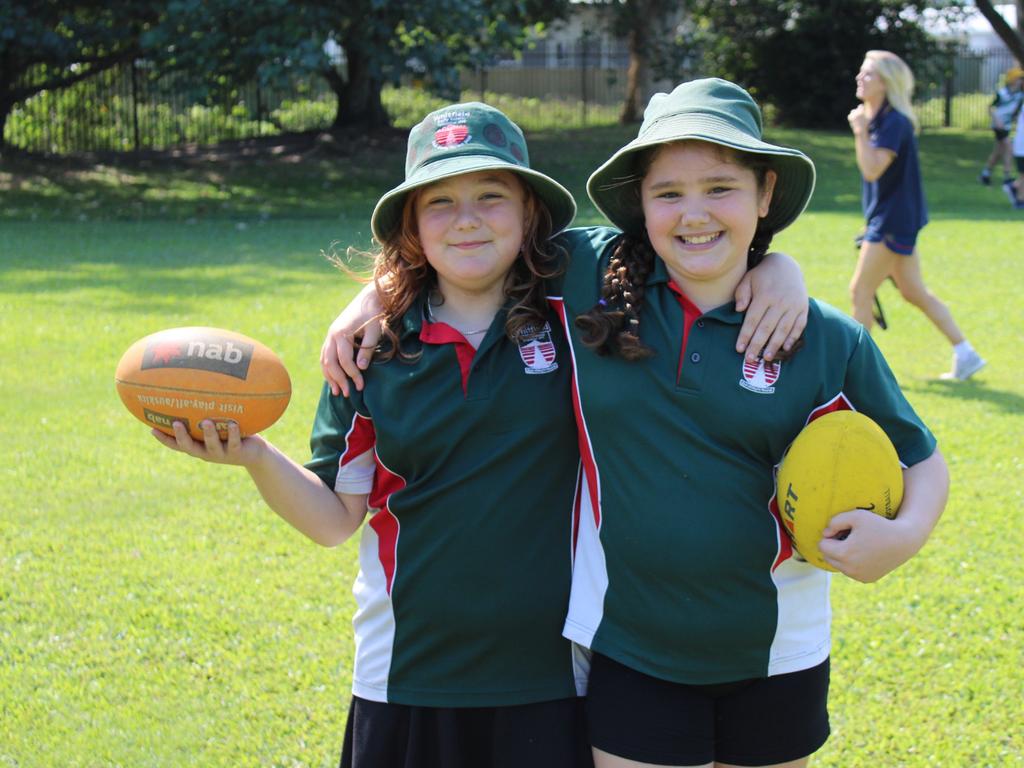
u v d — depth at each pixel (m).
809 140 25.20
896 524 2.35
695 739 2.44
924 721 3.54
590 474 2.50
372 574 2.62
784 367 2.42
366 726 2.60
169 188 18.77
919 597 4.34
